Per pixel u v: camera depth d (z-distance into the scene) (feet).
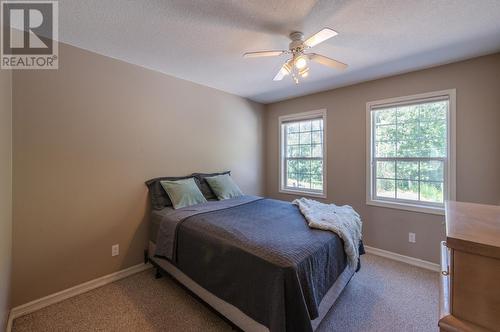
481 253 1.88
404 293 7.15
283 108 13.70
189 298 6.97
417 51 7.53
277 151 14.12
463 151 8.11
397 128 9.71
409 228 9.28
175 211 8.11
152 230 8.50
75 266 7.14
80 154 7.22
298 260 4.69
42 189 6.52
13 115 6.02
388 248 9.79
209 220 6.98
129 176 8.41
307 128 12.88
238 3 5.23
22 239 6.19
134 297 7.00
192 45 7.15
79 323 5.88
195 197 9.24
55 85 6.72
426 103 8.93
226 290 5.37
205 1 5.15
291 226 6.56
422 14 5.63
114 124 8.00
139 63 8.46
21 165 6.16
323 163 11.87
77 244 7.19
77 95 7.14
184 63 8.52
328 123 11.64
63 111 6.87
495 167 7.59
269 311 4.43
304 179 13.05
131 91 8.45
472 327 1.92
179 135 10.03
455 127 8.24
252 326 4.90
